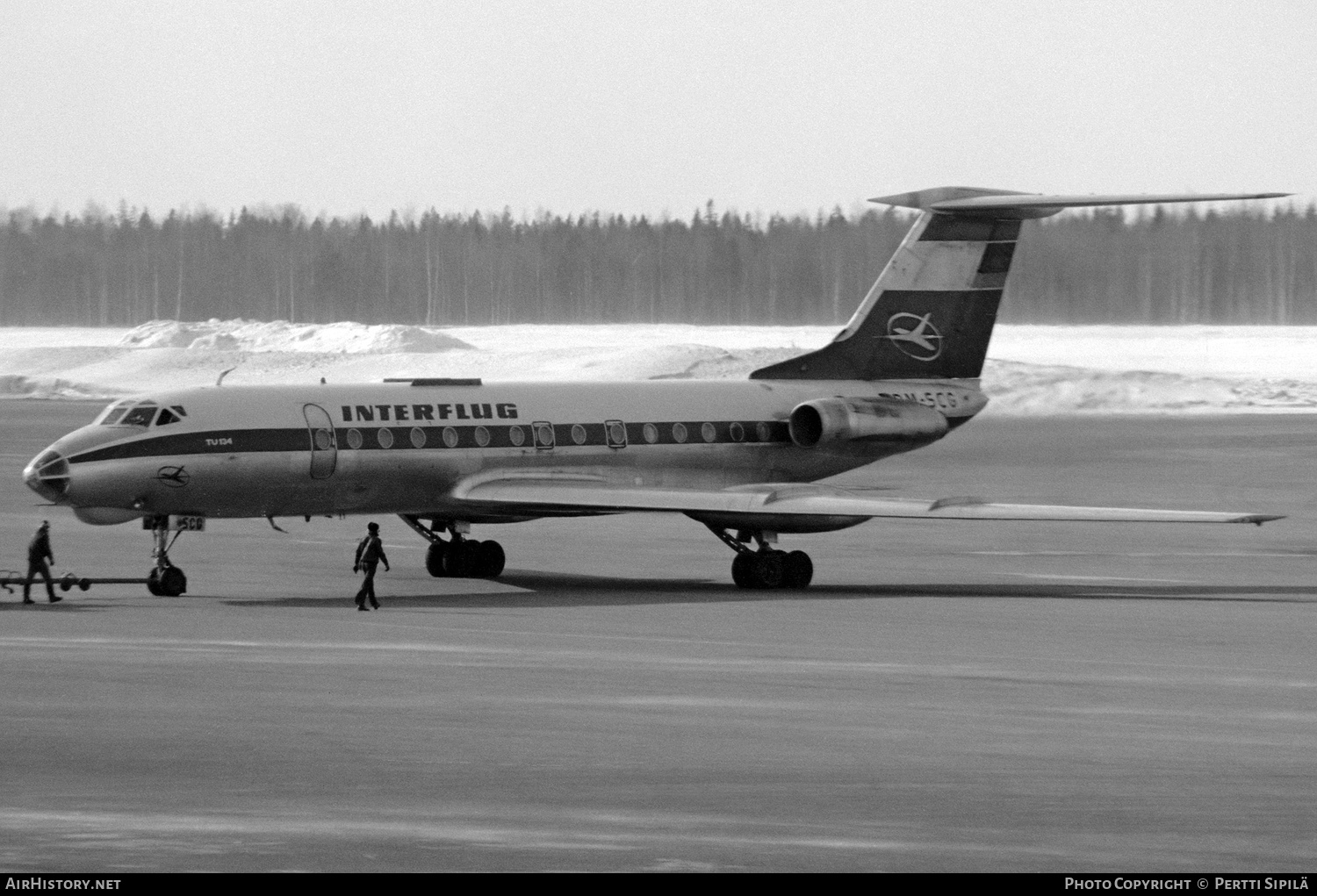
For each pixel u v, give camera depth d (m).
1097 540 178.38
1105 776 66.31
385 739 71.94
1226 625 111.00
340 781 64.81
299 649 96.88
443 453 130.50
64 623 107.69
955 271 152.75
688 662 92.88
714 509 127.62
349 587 131.38
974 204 144.25
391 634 103.56
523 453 134.25
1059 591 132.38
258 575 139.38
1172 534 184.25
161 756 68.75
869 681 86.94
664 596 126.75
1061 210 142.88
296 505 126.12
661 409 142.00
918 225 151.75
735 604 121.38
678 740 72.00
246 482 122.62
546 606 119.50
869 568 150.75
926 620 112.69
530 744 71.06
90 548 160.50
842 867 54.41
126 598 123.19
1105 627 109.69
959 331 153.50
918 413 149.25
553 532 182.25
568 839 57.34
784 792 63.47
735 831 58.41
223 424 122.19
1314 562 156.62
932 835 58.09
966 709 79.44
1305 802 62.50
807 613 115.62
